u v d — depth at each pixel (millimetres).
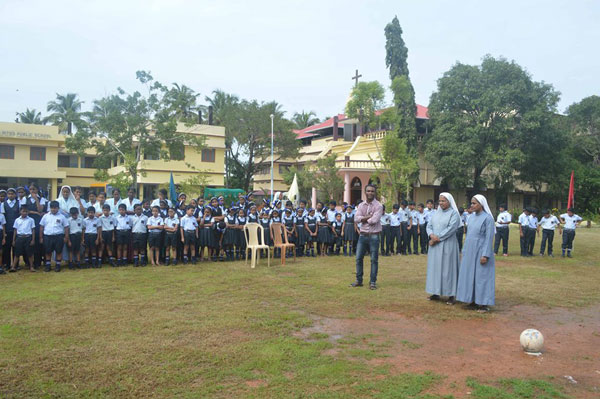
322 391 4121
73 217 10516
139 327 5977
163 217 11594
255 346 5301
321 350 5250
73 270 10414
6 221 10156
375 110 25016
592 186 36812
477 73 31297
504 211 15125
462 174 31766
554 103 32562
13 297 7570
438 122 32188
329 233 14141
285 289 8586
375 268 8859
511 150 30359
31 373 4480
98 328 5918
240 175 44531
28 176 34688
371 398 3979
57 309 6828
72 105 49844
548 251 15391
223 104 47781
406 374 4531
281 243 12070
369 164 30312
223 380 4363
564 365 4906
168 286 8680
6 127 33625
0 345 5242
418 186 34875
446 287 7633
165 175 37875
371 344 5488
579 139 40812
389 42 32156
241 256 12984
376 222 8773
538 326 6477
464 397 4023
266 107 39938
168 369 4605
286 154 41438
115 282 8992
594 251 16922
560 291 8977
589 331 6270
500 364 4895
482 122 30734
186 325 6102
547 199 42250
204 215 11945
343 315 6809
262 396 4012
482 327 6352
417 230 14914
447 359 5023
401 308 7309
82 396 4020
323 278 9820
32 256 10141
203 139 32281
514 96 30188
